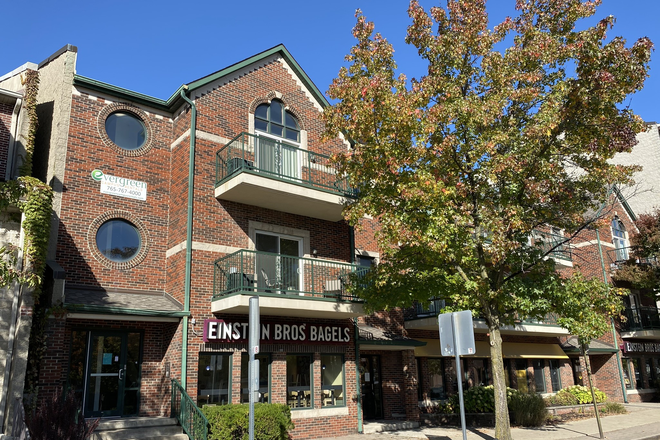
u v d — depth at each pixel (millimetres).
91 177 13836
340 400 15375
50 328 11555
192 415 11477
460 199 13414
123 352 12977
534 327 22156
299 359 14805
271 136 16344
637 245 26438
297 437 13883
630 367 27906
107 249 13828
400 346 17203
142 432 11344
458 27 13797
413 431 15797
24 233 11188
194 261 13555
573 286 13242
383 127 12281
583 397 22562
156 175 15086
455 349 9391
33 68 15578
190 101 14680
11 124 13008
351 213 13039
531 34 13133
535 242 14578
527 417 17562
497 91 13062
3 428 10172
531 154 12727
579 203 14109
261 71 16609
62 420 9102
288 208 15555
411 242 11727
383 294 13375
